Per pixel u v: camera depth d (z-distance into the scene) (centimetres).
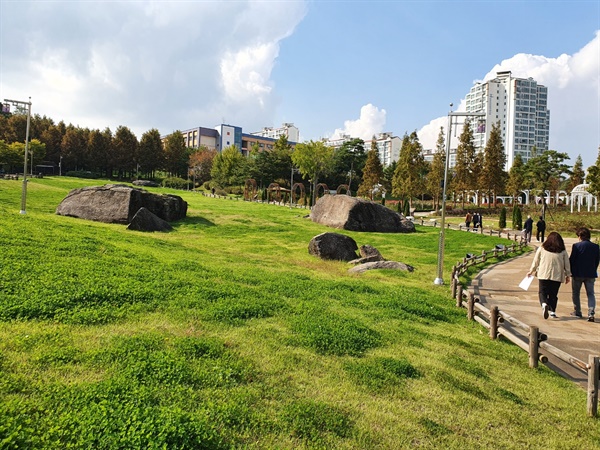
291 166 8769
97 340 602
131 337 617
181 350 586
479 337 880
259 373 556
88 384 459
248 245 2411
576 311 1091
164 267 1163
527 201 7050
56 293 774
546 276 1031
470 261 1905
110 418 389
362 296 1133
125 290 844
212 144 14525
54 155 9294
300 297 1033
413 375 614
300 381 550
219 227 3014
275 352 635
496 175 6184
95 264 1043
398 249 2584
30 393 436
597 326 1007
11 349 540
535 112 14288
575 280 1084
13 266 898
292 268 1636
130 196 2678
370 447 423
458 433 475
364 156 9831
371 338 749
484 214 5791
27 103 2306
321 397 512
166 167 10631
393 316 947
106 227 2155
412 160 6341
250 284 1134
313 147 8406
